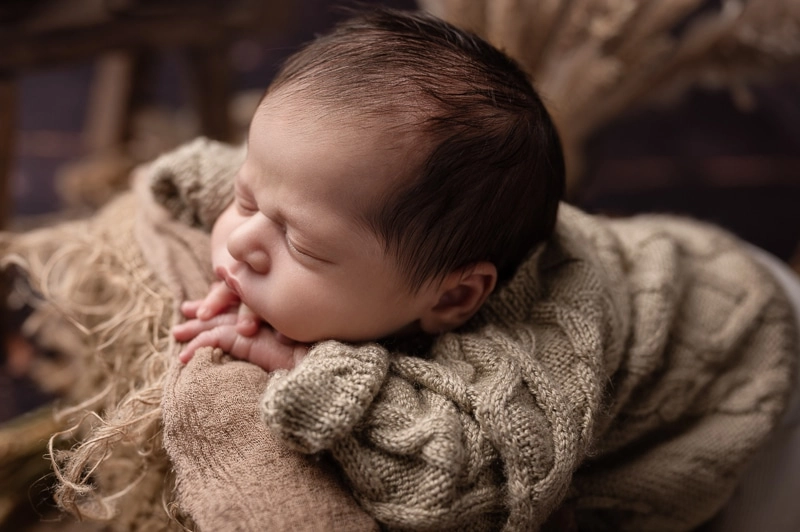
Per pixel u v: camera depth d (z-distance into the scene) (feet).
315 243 2.09
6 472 2.72
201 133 5.54
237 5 5.06
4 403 4.06
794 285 3.30
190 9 4.77
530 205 2.32
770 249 5.78
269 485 1.88
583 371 2.17
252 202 2.24
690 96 7.20
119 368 2.53
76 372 3.28
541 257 2.53
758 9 3.97
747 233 5.91
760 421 2.65
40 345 4.36
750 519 2.89
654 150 6.73
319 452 1.93
